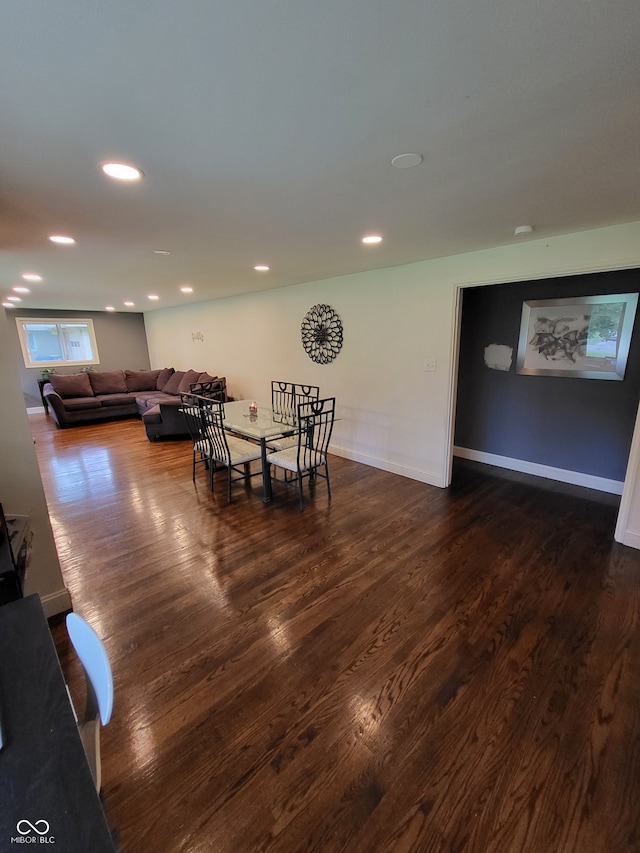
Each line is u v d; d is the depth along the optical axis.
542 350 3.79
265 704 1.59
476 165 1.57
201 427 3.98
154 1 0.75
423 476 3.96
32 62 0.90
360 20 0.82
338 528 3.04
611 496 3.51
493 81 1.04
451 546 2.73
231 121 1.21
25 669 1.00
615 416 3.47
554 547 2.69
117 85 1.01
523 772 1.32
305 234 2.56
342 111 1.17
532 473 4.11
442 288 3.43
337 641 1.91
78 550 2.80
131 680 1.71
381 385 4.16
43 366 7.91
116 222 2.21
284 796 1.27
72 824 0.67
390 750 1.40
